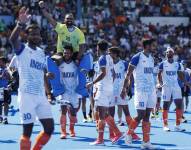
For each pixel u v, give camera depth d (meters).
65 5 84.69
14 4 78.69
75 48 28.53
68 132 30.53
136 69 25.06
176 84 31.81
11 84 34.69
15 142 27.23
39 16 75.50
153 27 85.50
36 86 19.12
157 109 37.62
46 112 19.23
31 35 19.28
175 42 82.50
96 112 27.47
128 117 29.88
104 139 28.22
